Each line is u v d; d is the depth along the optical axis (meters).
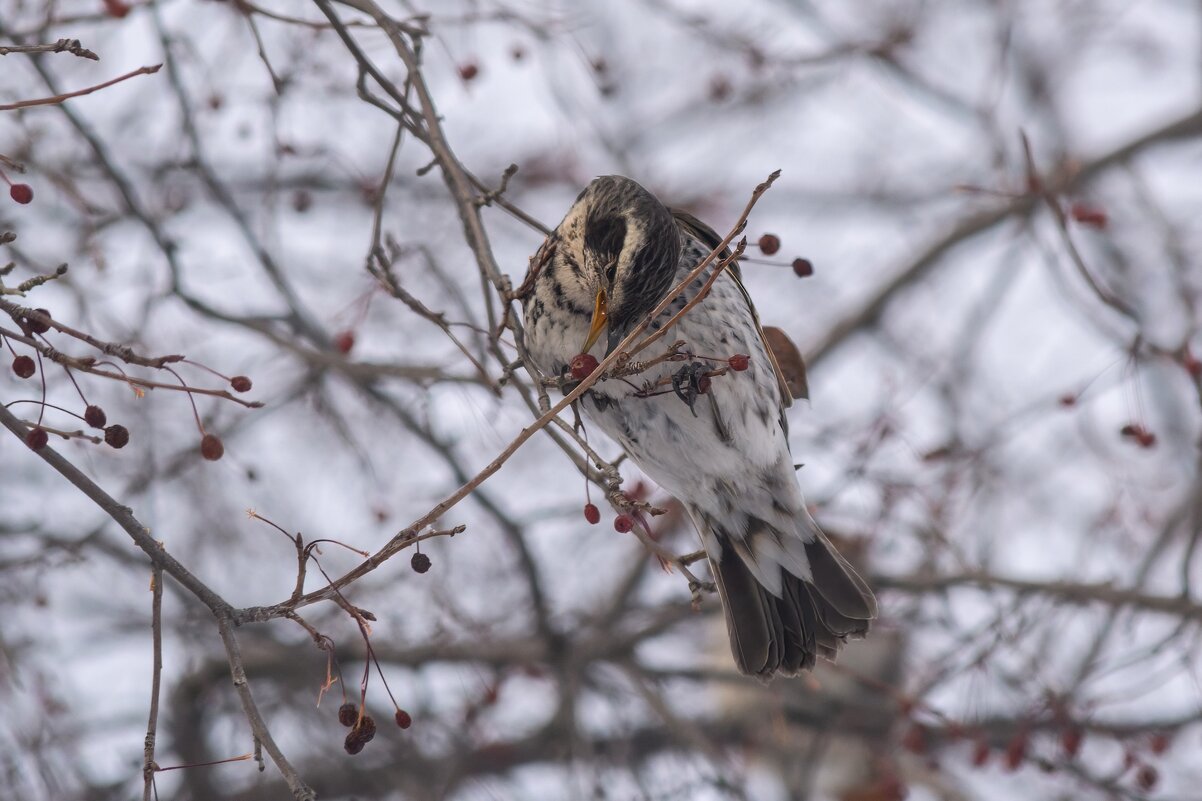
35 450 5.86
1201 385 10.73
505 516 13.04
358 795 13.53
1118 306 10.81
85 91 6.02
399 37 8.58
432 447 12.09
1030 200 15.27
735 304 9.22
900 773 13.87
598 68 11.45
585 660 13.62
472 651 13.53
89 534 11.51
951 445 13.47
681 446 9.24
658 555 7.43
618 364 6.62
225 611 5.93
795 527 9.61
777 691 13.90
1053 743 12.57
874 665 14.22
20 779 11.25
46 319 5.55
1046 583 12.38
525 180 15.36
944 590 12.68
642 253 8.58
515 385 7.79
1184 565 12.18
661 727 14.04
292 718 13.32
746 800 12.45
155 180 12.59
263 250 11.38
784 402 9.91
